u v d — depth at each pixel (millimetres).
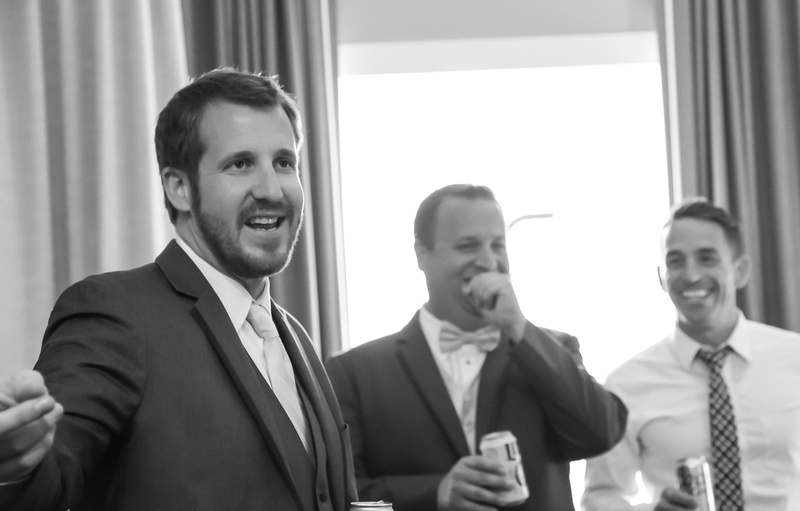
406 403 1918
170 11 3072
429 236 1985
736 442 2316
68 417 1138
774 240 3334
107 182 2812
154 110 2979
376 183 3619
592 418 1852
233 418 1276
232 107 1395
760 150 3406
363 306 3564
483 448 1767
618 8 3566
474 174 3623
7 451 956
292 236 1424
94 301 1282
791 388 2359
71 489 1107
